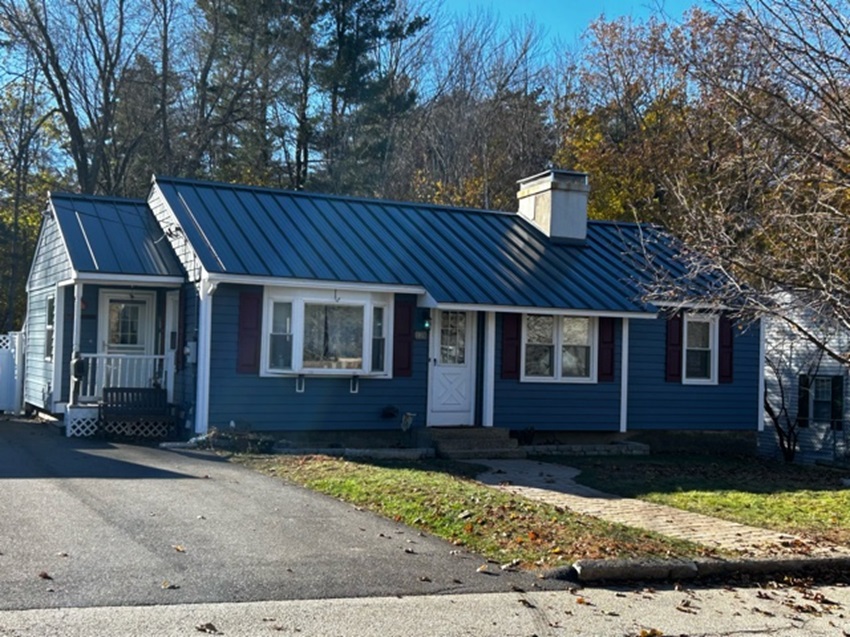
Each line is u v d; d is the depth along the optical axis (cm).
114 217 1941
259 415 1636
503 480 1393
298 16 3800
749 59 1127
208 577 762
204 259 1598
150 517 966
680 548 952
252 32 3653
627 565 849
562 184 2103
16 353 2306
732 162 1224
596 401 1906
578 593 795
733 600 809
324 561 834
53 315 1970
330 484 1202
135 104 3466
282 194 1981
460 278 1803
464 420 1808
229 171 3669
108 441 1617
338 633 651
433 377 1784
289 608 698
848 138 1042
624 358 1928
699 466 1727
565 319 1892
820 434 2519
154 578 749
